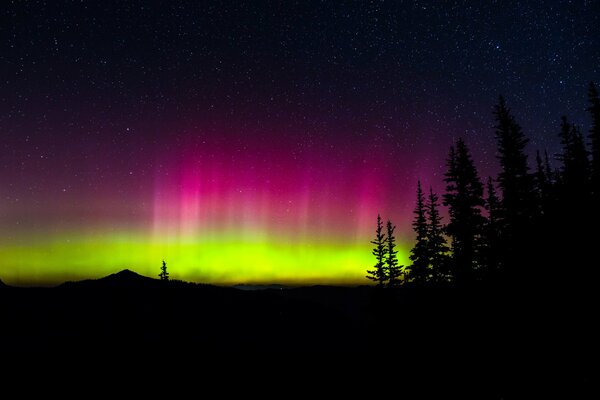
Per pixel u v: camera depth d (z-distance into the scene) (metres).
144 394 40.09
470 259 25.02
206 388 42.22
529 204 21.78
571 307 17.72
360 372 37.81
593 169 20.61
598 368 15.50
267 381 43.66
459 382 21.34
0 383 41.09
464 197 25.25
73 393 39.62
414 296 31.66
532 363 17.58
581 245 18.70
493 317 21.38
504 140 22.42
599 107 21.89
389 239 36.47
